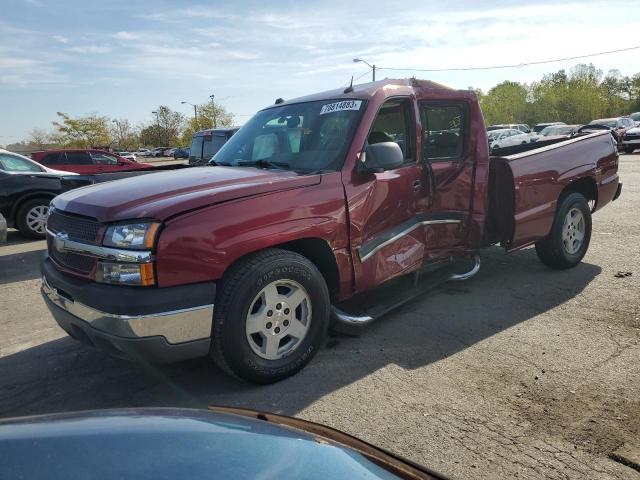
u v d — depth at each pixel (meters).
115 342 3.32
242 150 5.02
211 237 3.43
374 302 4.88
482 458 2.91
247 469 1.51
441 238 5.06
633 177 16.16
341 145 4.32
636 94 87.94
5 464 1.36
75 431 1.55
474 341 4.45
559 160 6.02
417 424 3.26
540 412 3.34
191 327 3.39
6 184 10.24
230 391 3.79
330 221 4.02
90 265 3.53
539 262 6.78
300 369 3.98
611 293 5.45
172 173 4.43
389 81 4.82
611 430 3.11
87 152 18.94
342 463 1.70
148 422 1.69
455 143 5.18
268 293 3.72
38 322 5.59
